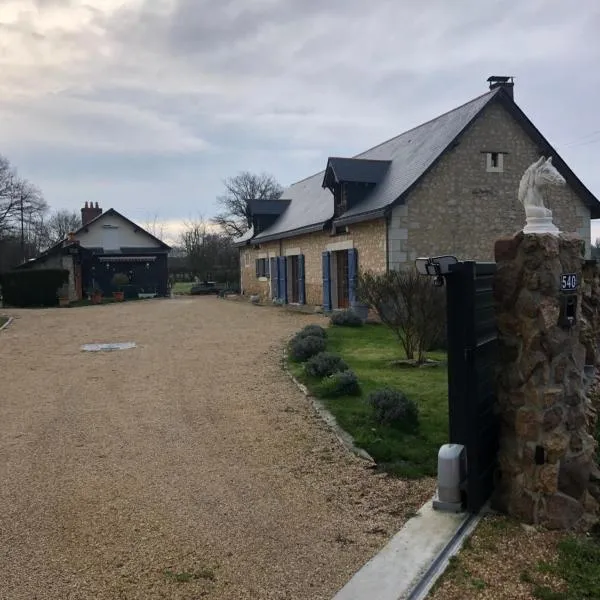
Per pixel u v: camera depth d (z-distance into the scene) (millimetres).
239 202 47875
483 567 3109
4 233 42562
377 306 8977
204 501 4160
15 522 3867
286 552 3414
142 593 2998
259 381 7840
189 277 44875
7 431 5926
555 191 15039
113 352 10656
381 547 3445
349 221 14852
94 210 36812
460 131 13797
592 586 2926
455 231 14078
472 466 3742
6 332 13758
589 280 5695
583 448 3732
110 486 4461
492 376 4004
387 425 5527
